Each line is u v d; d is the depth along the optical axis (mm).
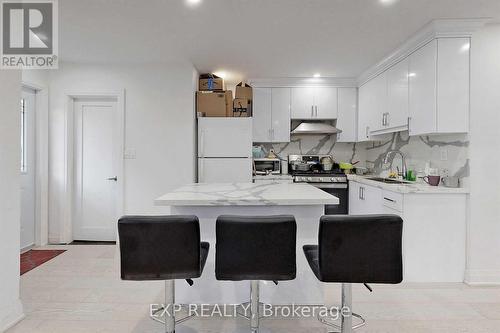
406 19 2768
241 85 4566
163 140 4074
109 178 4211
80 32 3053
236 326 2160
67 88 4023
